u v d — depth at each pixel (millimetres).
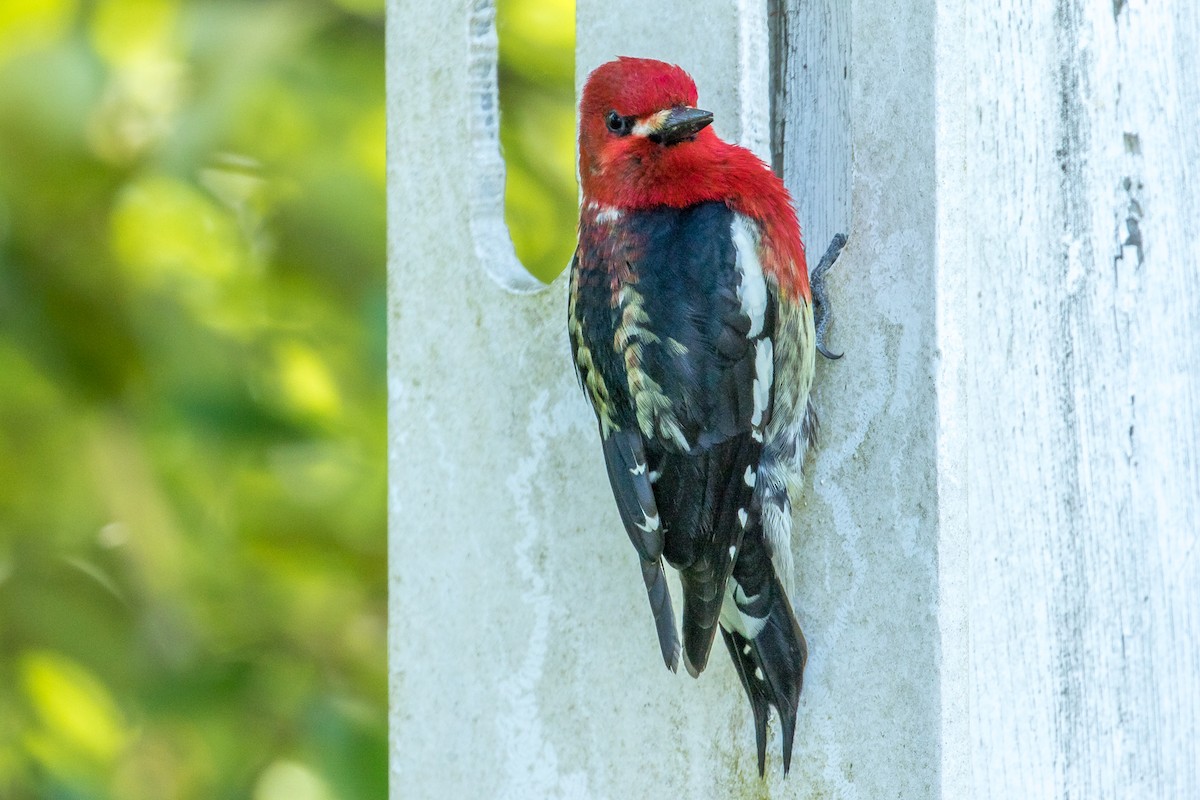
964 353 5691
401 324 7039
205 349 9086
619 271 5895
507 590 6738
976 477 5773
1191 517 6516
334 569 9344
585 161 6086
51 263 9055
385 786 8289
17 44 8891
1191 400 6512
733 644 5898
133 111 8898
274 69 8883
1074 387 6109
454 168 6867
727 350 5742
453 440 6891
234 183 9508
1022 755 5949
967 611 5680
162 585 9234
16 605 9312
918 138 5637
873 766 5730
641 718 6363
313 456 9211
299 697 8812
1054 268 6043
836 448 5828
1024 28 5945
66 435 9477
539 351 6609
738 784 6113
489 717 6809
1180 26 6457
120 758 9062
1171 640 6449
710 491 5684
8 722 9234
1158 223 6383
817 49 6379
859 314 5781
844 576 5809
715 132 6102
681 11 6199
